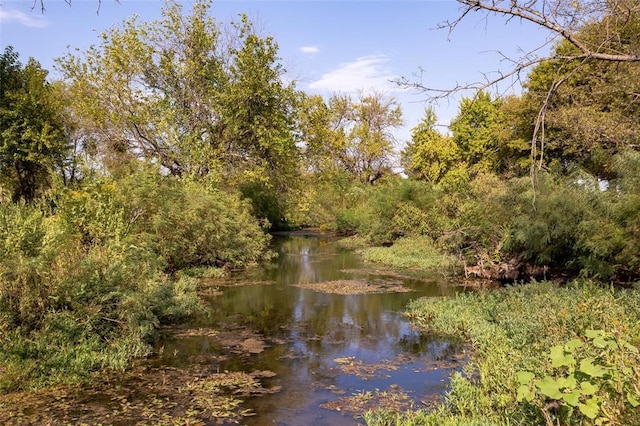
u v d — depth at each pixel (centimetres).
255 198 3177
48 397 640
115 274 841
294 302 1292
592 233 1198
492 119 2923
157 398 649
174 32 2217
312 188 2827
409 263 1975
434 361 820
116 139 2194
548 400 441
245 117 2278
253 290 1459
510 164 2556
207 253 1780
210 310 1184
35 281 746
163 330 1005
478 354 829
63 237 859
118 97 2159
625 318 722
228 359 824
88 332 781
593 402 361
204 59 2252
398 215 2484
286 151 2278
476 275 1653
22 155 2081
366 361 821
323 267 1961
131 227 1370
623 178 1176
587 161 1853
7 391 649
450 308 1124
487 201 1575
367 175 4497
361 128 4441
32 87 2114
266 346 903
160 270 1332
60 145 2125
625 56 422
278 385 707
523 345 750
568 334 713
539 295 1027
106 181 1412
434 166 3269
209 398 653
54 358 707
